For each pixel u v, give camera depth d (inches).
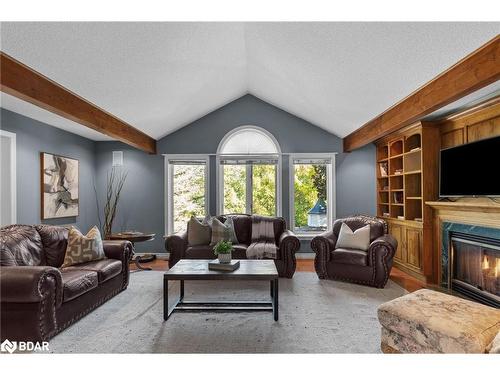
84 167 225.1
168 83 156.0
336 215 236.1
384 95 144.4
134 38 111.0
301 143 237.6
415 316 75.2
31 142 171.0
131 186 239.5
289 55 144.8
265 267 128.7
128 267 157.5
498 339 61.5
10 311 93.6
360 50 116.8
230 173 240.2
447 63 102.9
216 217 201.0
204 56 147.2
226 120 237.6
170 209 240.7
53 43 96.9
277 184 236.7
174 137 238.4
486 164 130.2
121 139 182.2
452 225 154.3
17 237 122.0
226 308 126.6
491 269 133.1
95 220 238.2
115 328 109.5
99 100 144.1
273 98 220.7
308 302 136.6
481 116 139.0
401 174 194.7
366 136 190.2
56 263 134.7
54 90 117.6
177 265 132.9
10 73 95.6
